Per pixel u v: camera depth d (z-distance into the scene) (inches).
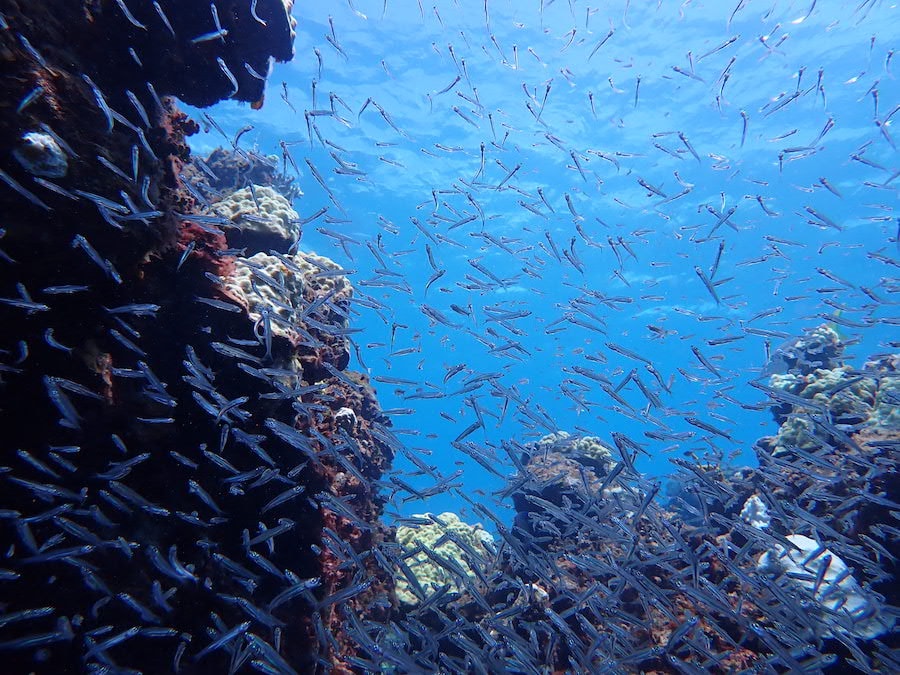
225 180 75.9
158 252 29.3
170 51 32.0
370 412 53.2
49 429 25.3
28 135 23.9
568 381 49.3
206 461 29.9
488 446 46.3
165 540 28.0
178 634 27.0
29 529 23.7
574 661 35.4
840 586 39.0
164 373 29.7
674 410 49.3
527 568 42.2
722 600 35.8
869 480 43.2
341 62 136.3
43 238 24.7
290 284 38.1
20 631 23.7
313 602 30.4
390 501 50.6
